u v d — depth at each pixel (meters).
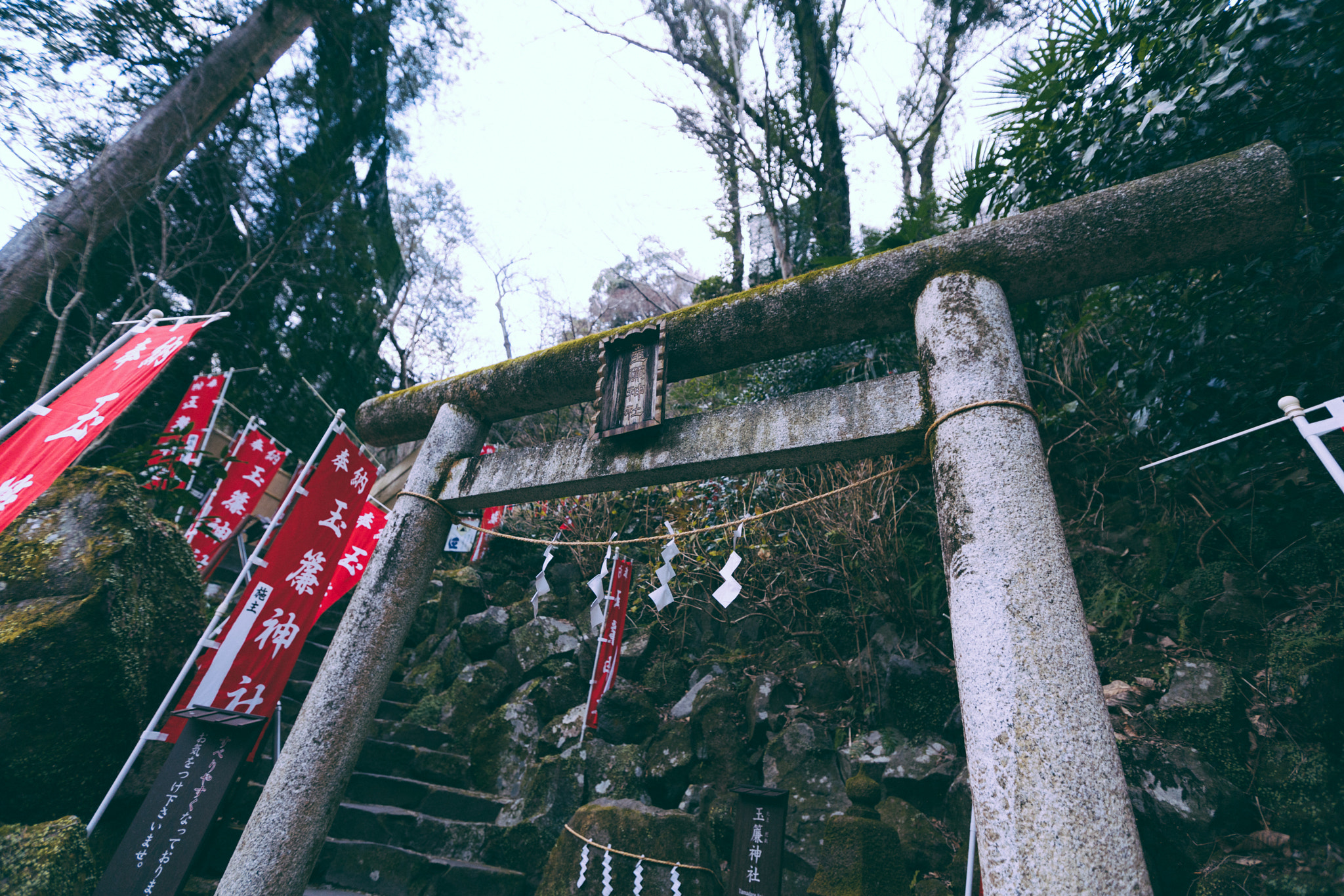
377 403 3.93
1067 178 3.65
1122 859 1.42
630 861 3.56
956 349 2.15
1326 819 2.60
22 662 2.99
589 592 6.24
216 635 3.53
